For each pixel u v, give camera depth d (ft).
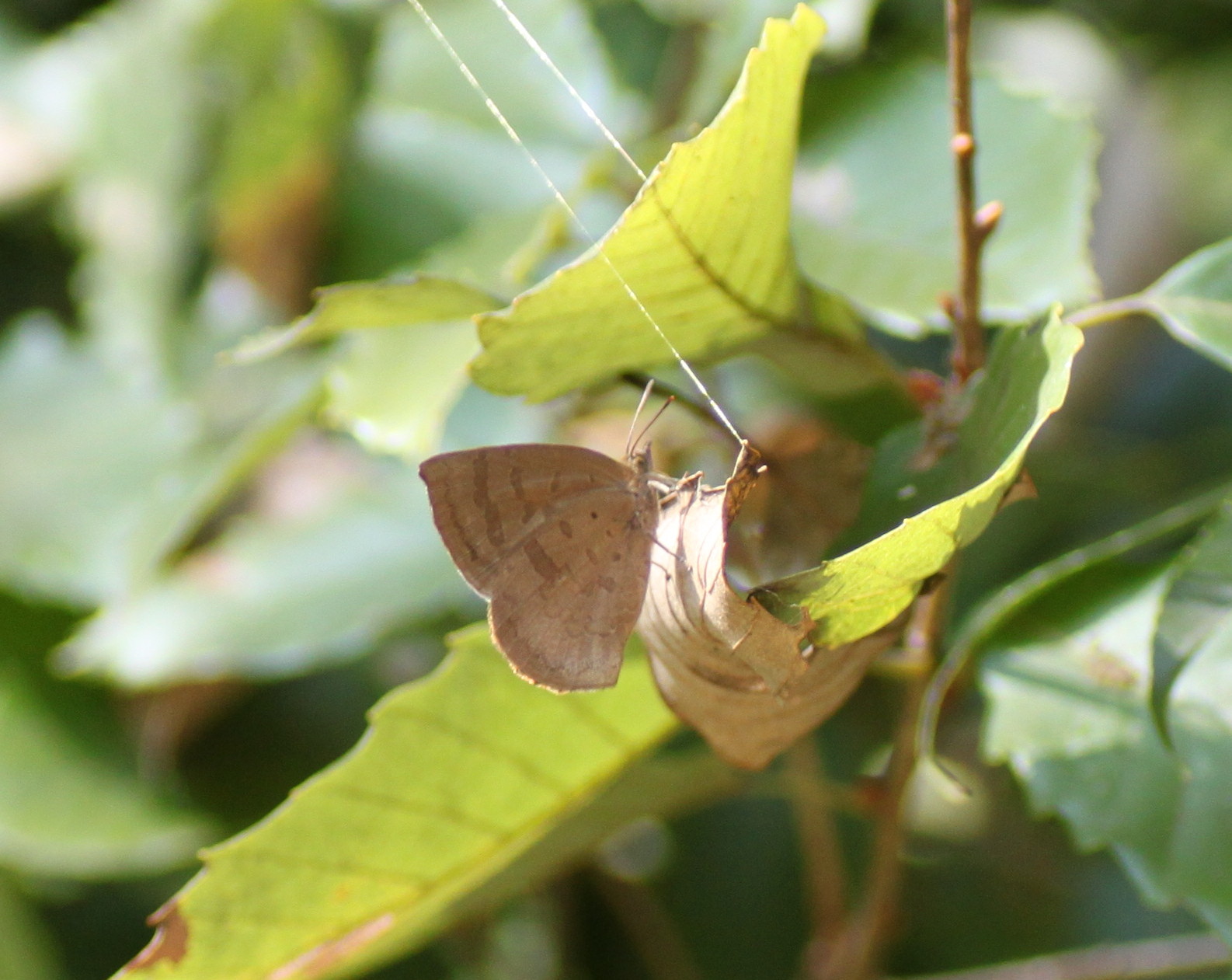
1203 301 5.90
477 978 6.20
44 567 6.16
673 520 5.82
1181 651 5.85
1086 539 6.18
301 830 5.90
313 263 6.18
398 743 5.90
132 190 6.28
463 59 6.17
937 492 5.86
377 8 6.18
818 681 5.82
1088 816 5.90
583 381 5.88
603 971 6.39
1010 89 6.01
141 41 6.38
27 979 6.15
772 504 5.89
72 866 6.10
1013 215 5.99
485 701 5.91
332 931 5.93
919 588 5.81
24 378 6.33
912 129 6.02
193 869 6.20
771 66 5.81
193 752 6.15
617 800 5.97
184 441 6.19
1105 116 6.99
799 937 6.28
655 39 6.19
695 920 6.40
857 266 5.99
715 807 6.57
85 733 6.14
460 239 6.09
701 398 6.08
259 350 5.91
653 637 5.82
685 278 5.85
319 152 6.17
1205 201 7.13
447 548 5.83
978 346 5.89
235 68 6.19
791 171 5.85
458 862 5.94
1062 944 6.21
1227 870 5.88
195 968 5.91
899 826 5.96
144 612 6.11
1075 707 5.91
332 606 6.10
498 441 6.11
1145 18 6.86
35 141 6.68
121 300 6.30
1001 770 6.25
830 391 5.94
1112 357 7.35
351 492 6.15
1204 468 6.20
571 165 6.15
